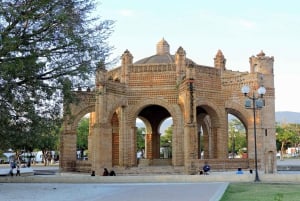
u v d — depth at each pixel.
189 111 40.00
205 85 43.66
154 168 41.47
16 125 23.06
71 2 23.88
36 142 23.58
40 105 23.88
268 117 44.41
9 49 20.78
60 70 24.00
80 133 92.94
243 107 44.22
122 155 43.62
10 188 25.03
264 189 23.09
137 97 44.41
